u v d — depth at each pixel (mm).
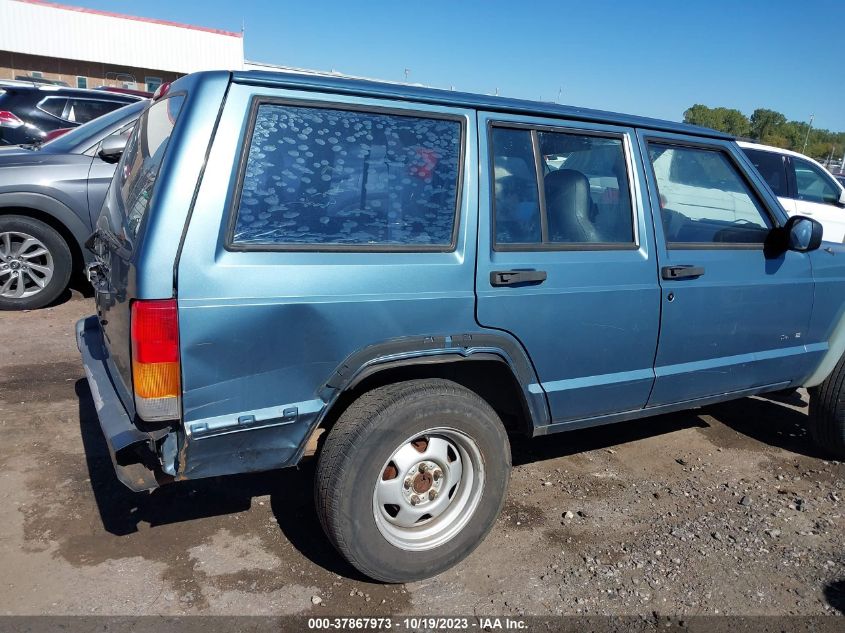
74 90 9266
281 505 3404
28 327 5656
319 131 2592
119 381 2756
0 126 8727
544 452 4242
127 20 29328
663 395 3570
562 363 3143
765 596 2959
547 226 3082
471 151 2871
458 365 3033
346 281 2568
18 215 5875
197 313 2334
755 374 3895
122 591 2729
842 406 4133
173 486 3498
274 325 2451
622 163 3359
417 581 2916
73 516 3184
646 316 3334
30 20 27688
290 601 2748
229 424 2434
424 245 2760
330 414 2857
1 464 3561
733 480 4031
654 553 3229
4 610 2572
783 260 3873
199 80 2461
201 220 2352
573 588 2943
